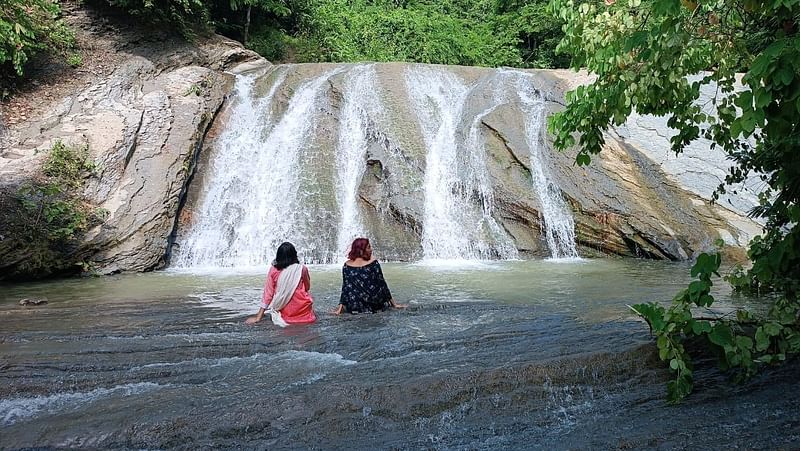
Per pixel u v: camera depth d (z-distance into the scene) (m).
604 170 14.12
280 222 13.28
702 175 14.04
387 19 25.83
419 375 4.54
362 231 13.34
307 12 23.17
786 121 3.62
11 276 9.84
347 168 14.80
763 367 4.96
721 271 10.84
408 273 10.64
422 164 14.41
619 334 5.76
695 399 4.49
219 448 3.69
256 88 17.05
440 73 17.83
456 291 8.73
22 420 3.97
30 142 12.08
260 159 14.71
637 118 15.29
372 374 4.64
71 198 11.13
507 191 13.77
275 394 4.25
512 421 4.16
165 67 16.56
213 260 12.34
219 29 21.19
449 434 3.98
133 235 11.30
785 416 4.20
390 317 6.86
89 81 14.59
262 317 6.89
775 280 5.06
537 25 27.38
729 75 5.08
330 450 3.73
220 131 15.30
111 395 4.36
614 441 3.87
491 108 16.09
